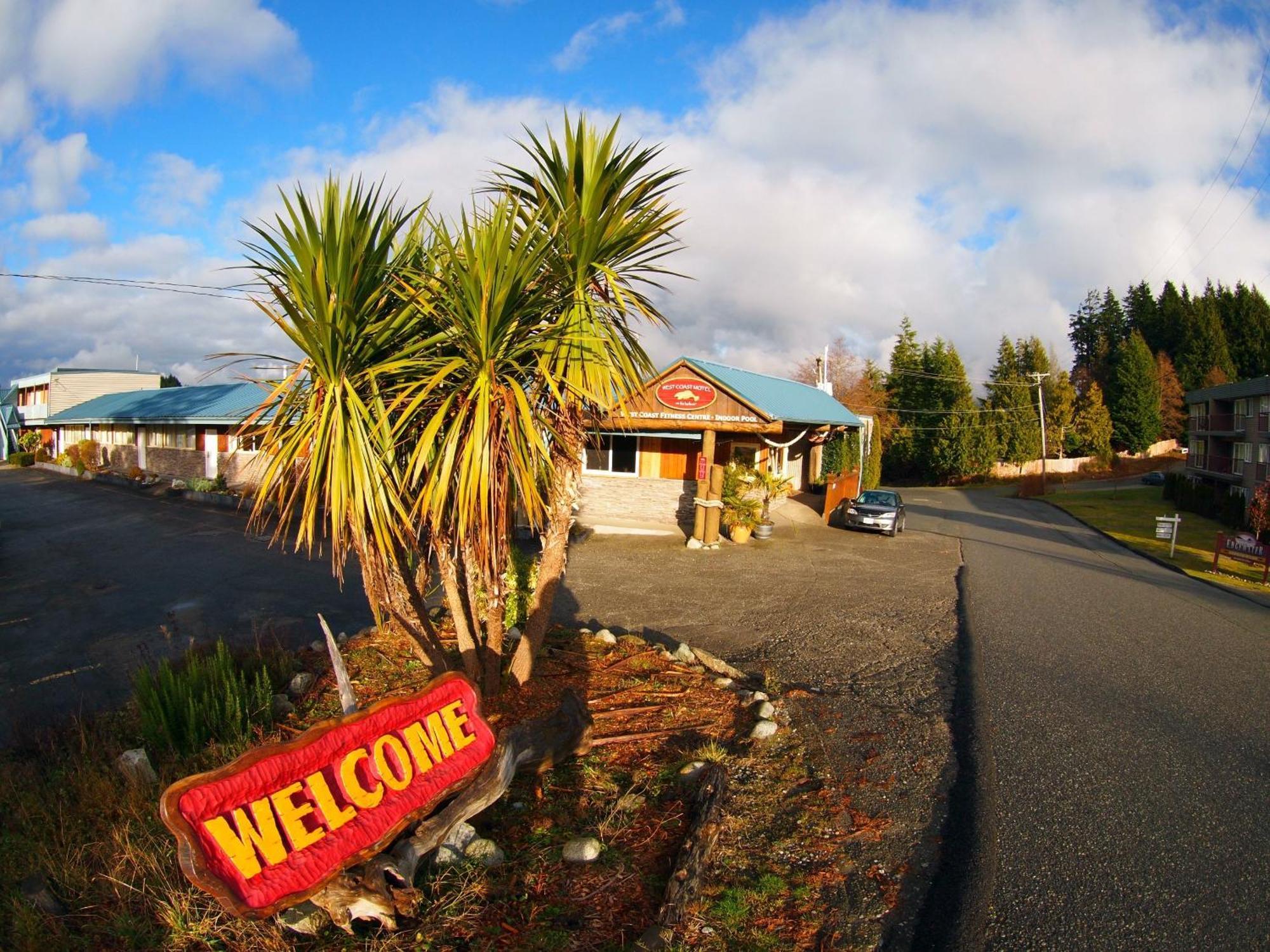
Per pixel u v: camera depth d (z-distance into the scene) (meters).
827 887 4.20
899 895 4.16
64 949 3.34
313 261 4.49
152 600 11.13
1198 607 13.24
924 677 8.12
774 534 20.55
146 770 4.96
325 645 8.01
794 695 7.25
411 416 5.29
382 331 5.05
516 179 5.68
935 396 60.44
